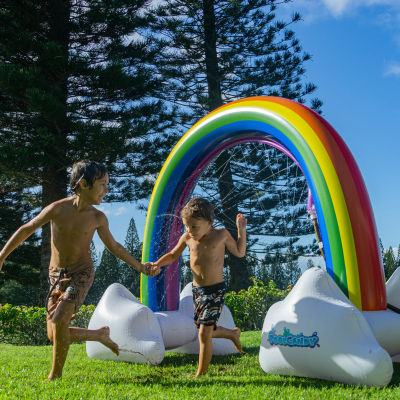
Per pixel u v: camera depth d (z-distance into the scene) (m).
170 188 4.81
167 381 2.93
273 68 15.41
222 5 15.52
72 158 11.19
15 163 10.74
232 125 4.32
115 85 11.93
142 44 13.58
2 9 12.12
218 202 12.48
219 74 15.25
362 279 3.20
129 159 13.02
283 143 3.89
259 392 2.50
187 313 4.73
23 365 3.59
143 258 4.90
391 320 3.14
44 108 10.37
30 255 15.75
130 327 3.82
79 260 3.04
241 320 8.30
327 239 3.36
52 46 11.00
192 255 3.44
